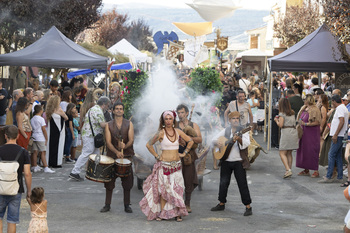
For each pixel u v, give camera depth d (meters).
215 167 12.98
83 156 11.25
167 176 7.97
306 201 9.54
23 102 11.50
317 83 16.64
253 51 33.91
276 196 9.97
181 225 7.79
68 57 13.60
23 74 19.84
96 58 13.70
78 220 8.03
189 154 8.40
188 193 8.54
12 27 23.14
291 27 33.72
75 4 24.94
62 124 12.98
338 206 9.15
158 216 8.08
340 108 10.98
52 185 10.78
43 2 23.34
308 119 11.88
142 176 10.07
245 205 8.48
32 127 12.19
